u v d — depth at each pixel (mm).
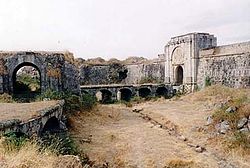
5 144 9031
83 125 22344
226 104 24000
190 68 42750
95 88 40562
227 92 30312
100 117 25812
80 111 25156
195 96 33969
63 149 12539
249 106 20484
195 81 42375
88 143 17781
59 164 8820
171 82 47188
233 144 17000
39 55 26266
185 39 43594
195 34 42406
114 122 25031
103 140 18797
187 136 19922
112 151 16688
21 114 13188
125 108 34750
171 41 47312
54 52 28062
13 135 9906
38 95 24984
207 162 15258
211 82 38906
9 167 7602
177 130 21656
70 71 28672
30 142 10000
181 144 18344
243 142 16969
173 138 19766
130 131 21578
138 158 15750
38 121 12828
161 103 35625
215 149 17188
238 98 24172
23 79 40844
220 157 16016
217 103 27125
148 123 24750
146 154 16375
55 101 19828
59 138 13945
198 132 20188
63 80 27250
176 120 23719
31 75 45500
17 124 10883
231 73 35531
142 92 45156
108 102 40688
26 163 7984
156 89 45094
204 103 29469
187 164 14953
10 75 25719
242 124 18750
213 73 38844
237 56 34750
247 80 32750
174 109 29297
